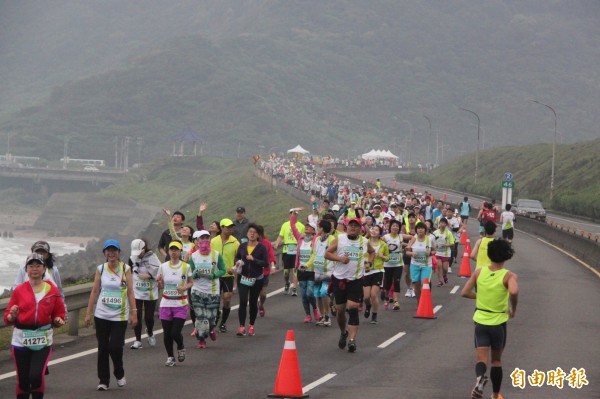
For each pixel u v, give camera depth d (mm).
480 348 13867
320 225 22641
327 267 22609
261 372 16953
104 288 15188
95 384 15641
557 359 18703
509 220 49250
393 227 26688
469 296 14273
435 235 33531
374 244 23938
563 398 14969
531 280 36062
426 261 26938
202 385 15625
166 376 16484
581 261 45781
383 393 14984
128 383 15789
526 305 28234
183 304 17578
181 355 17688
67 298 20641
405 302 28906
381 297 29016
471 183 144250
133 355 18906
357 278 19359
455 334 22156
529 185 143250
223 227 22125
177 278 17516
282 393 14555
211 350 19578
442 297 30141
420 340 21172
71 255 84625
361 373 16891
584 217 99438
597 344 20797
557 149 160000
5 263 142250
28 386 13086
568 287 33625
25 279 15188
